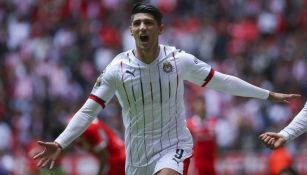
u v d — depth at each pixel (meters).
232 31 37.00
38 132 29.94
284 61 33.78
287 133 12.10
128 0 39.91
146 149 12.47
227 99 31.02
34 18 40.06
